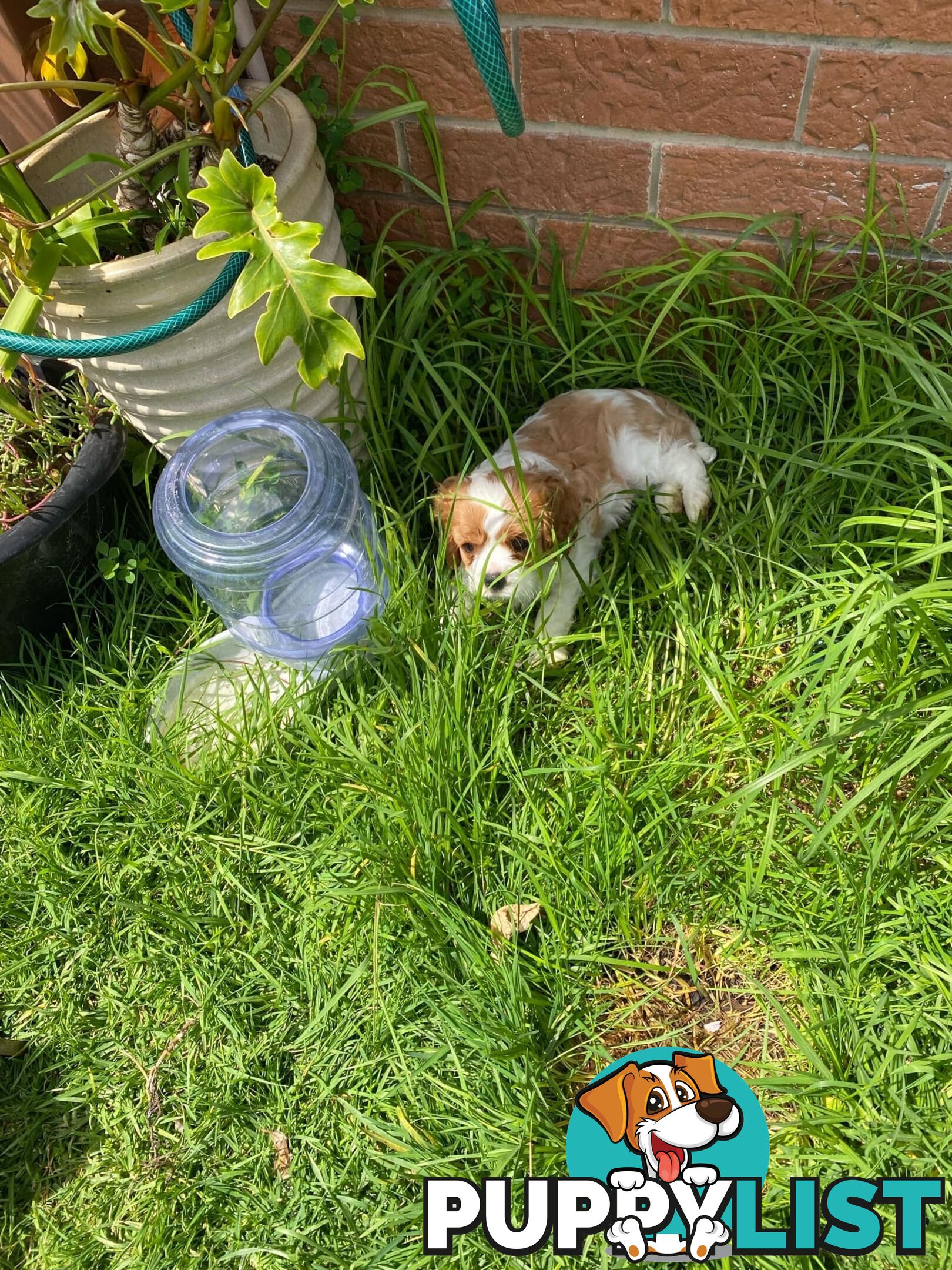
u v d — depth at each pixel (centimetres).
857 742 67
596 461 81
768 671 76
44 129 85
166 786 76
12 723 81
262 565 74
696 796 71
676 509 85
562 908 67
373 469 88
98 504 85
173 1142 64
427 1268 56
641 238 87
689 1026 64
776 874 65
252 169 57
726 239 85
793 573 76
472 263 93
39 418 86
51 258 67
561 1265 55
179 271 67
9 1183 64
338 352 57
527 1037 61
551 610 80
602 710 73
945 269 83
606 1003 65
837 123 76
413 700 76
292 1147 62
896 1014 61
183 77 66
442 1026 64
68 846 77
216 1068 66
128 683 83
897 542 69
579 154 82
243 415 77
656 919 67
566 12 73
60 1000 71
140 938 71
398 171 85
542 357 93
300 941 69
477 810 69
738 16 71
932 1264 53
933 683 69
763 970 65
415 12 77
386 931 67
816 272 84
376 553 82
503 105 55
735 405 84
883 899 65
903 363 77
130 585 88
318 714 79
